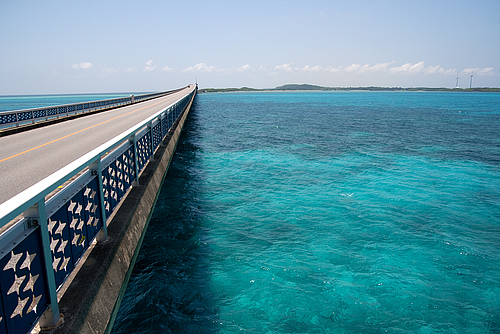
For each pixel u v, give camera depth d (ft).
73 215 14.70
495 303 25.30
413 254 32.81
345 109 306.35
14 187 24.86
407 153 88.63
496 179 61.93
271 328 22.17
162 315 23.24
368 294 26.09
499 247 34.58
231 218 41.75
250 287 26.76
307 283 27.48
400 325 22.74
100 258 16.99
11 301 9.71
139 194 27.66
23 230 10.50
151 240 35.17
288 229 38.52
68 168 13.42
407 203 48.01
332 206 46.50
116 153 23.16
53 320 11.99
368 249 33.76
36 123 63.16
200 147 97.66
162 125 52.95
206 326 22.24
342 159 80.38
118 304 17.84
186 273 28.76
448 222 41.11
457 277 28.84
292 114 241.55
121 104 133.18
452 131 138.62
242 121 184.24
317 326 22.45
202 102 474.90
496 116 222.28
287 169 69.56
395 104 417.28
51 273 11.94
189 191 53.06
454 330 22.35
